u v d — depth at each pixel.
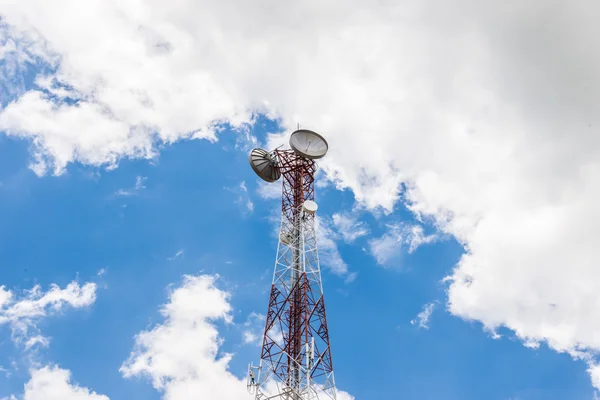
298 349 71.62
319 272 77.88
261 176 88.56
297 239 81.25
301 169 88.12
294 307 75.00
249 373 70.00
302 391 67.94
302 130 90.00
